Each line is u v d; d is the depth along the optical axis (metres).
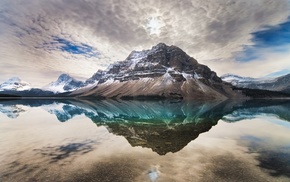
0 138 28.36
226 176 14.76
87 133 31.73
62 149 22.33
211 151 20.88
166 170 15.96
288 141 24.70
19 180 14.41
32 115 60.75
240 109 79.12
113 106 110.31
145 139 26.88
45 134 31.16
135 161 18.11
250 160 17.97
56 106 110.31
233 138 26.83
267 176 14.69
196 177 14.66
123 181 14.19
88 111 75.94
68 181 14.25
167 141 25.55
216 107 94.12
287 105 107.38
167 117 52.75
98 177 14.83
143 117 53.66
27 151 21.62
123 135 29.78
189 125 38.56
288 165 16.66
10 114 63.53
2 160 18.59
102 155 19.98
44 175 15.22
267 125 37.56
